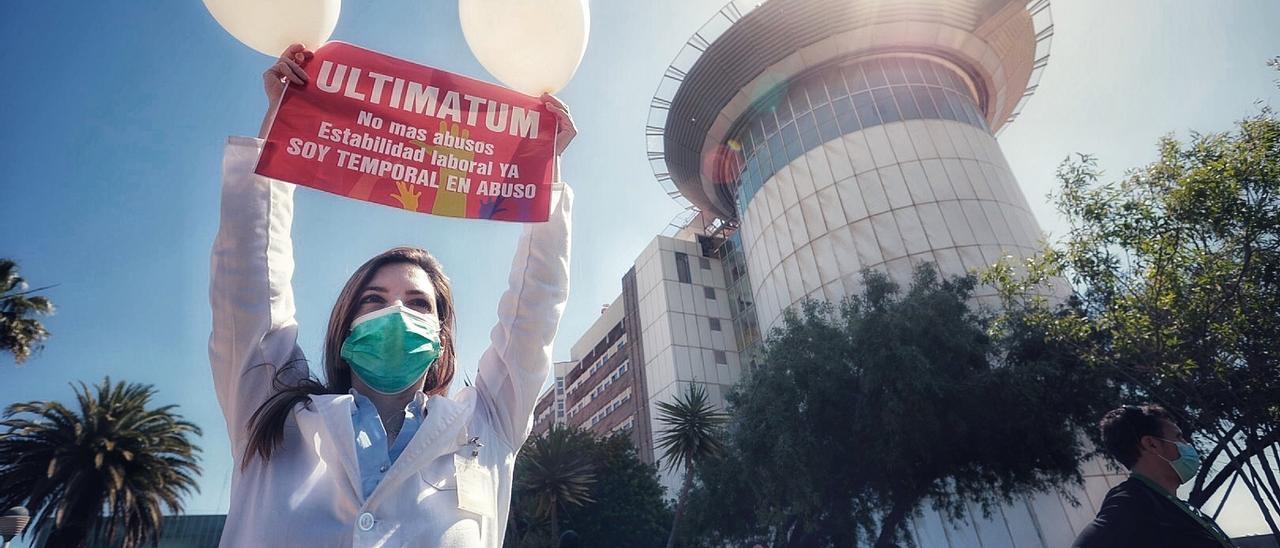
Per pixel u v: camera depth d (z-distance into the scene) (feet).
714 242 176.04
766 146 134.41
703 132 146.10
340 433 4.42
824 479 57.72
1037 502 76.38
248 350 4.81
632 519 110.73
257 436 4.41
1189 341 32.17
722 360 151.02
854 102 123.95
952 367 57.98
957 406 55.67
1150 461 9.82
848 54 129.70
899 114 119.55
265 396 4.77
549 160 6.99
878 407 56.65
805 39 128.36
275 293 5.12
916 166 111.04
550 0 6.68
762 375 67.62
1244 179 29.17
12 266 61.82
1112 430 10.39
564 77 7.11
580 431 122.83
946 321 61.46
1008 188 112.16
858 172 114.21
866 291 70.59
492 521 4.88
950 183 107.96
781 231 121.80
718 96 139.23
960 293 66.69
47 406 72.23
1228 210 29.17
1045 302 46.98
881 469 57.72
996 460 56.70
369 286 5.72
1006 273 47.44
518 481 108.47
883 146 115.24
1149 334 34.24
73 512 69.46
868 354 59.21
